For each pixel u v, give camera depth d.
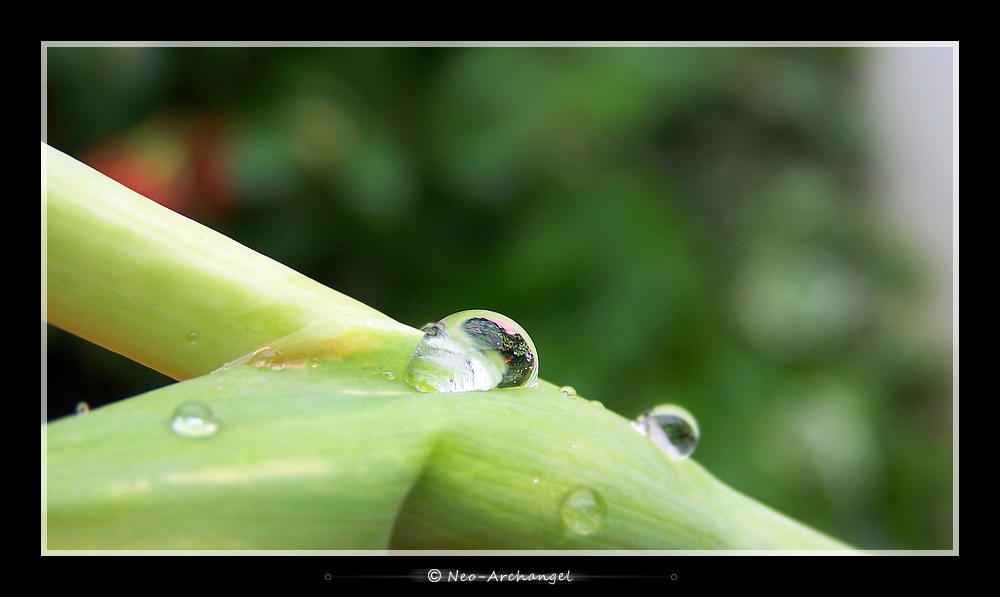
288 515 0.12
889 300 0.27
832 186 0.27
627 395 0.23
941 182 0.28
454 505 0.12
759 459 0.23
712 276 0.25
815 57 0.27
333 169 0.24
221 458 0.12
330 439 0.12
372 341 0.13
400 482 0.12
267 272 0.13
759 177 0.26
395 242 0.24
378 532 0.12
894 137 0.28
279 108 0.24
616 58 0.25
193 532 0.12
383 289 0.24
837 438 0.23
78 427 0.12
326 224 0.24
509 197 0.25
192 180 0.23
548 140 0.25
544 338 0.24
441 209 0.25
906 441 0.25
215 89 0.24
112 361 0.22
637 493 0.12
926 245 0.28
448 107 0.25
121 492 0.12
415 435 0.12
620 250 0.24
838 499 0.23
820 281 0.25
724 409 0.23
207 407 0.12
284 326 0.12
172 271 0.13
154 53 0.23
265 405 0.12
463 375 0.13
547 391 0.13
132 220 0.13
